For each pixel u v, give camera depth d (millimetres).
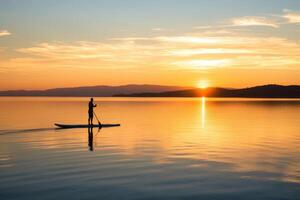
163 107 90625
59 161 15914
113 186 11789
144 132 28766
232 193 11086
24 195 10758
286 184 12125
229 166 15000
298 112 61188
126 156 17328
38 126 33656
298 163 15648
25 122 38406
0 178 12742
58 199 10398
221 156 17391
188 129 31297
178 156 17391
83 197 10602
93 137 25344
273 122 39375
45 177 12914
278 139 24188
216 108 82688
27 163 15430
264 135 26562
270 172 13914
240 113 58875
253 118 46281
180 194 10961
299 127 33062
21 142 22422
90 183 12141
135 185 11930
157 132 28750
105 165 15094
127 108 82625
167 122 39750
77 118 45844
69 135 26562
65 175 13242
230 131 29500
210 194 10969
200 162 15852
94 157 16984
